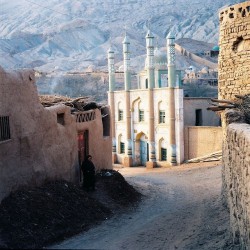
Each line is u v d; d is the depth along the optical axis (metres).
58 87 60.47
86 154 17.98
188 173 27.58
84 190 15.63
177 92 37.62
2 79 11.64
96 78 62.69
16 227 10.63
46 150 13.97
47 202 12.42
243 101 14.98
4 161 11.48
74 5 174.12
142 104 40.88
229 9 16.19
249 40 15.52
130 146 42.12
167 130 38.59
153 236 12.04
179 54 73.69
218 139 35.81
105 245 11.05
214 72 58.06
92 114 18.56
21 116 12.52
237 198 9.73
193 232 12.14
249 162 7.88
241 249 9.02
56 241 11.17
